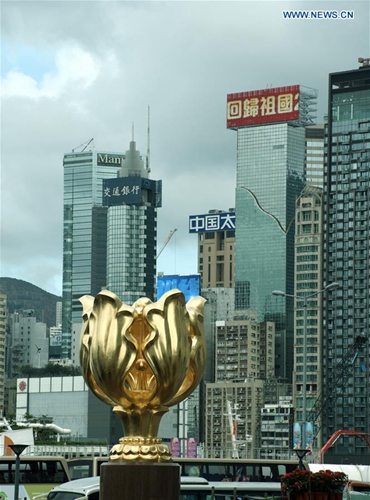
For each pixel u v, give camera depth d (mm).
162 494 37656
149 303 38812
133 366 38156
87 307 39406
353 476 73688
